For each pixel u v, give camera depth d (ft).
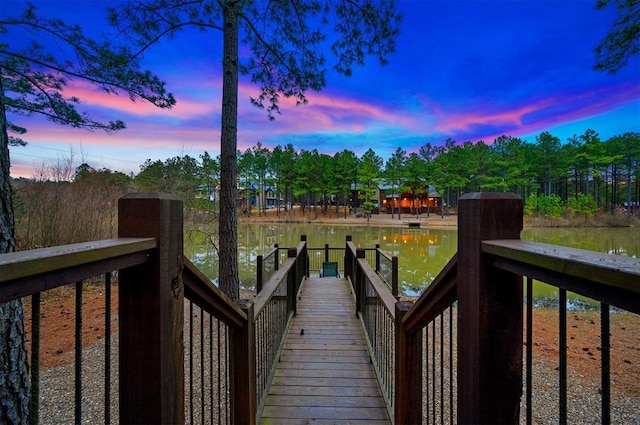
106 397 2.67
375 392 8.52
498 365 2.83
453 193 152.56
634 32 13.94
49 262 1.77
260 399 7.71
